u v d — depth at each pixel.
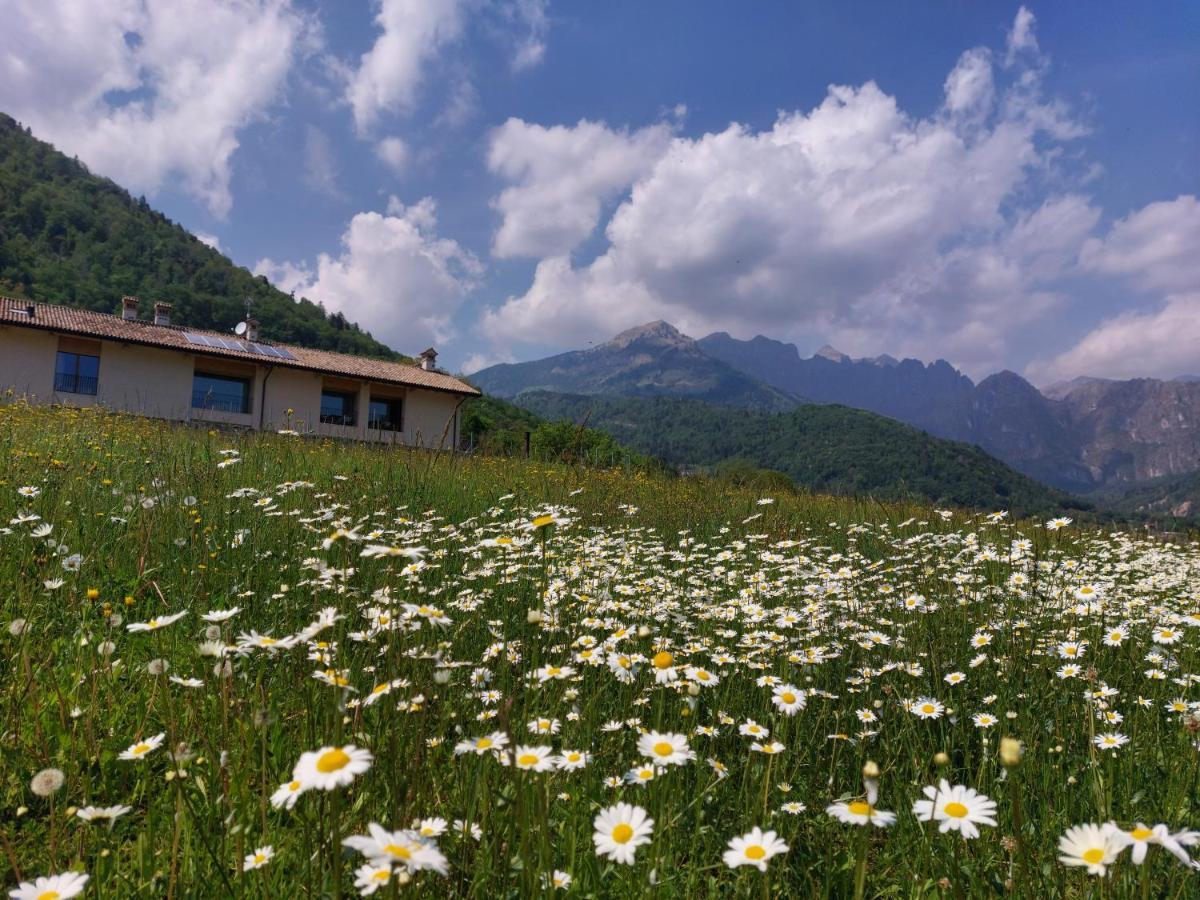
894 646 4.26
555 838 2.40
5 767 2.68
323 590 4.28
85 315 33.81
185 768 2.44
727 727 3.31
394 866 1.50
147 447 8.80
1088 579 5.44
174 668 3.54
